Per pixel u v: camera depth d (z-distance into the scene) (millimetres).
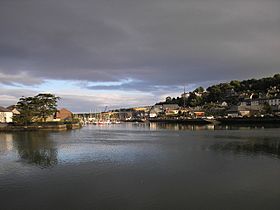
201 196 17531
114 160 30000
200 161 28625
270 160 28812
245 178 21531
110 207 16016
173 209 15586
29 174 23906
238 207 15711
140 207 15938
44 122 104438
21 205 16562
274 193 17938
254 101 170500
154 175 22812
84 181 21328
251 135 59250
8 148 42344
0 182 21422
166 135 67062
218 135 61969
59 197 17797
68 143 49719
